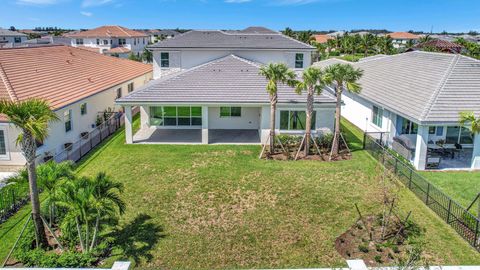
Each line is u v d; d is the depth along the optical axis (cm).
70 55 3622
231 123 2952
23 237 1370
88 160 2258
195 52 3381
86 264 1236
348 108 3316
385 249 1346
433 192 1680
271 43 3481
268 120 2559
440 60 2673
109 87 3141
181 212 1631
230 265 1274
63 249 1312
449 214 1524
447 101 2162
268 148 2475
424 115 2066
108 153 2381
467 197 1769
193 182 1933
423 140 2094
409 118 2153
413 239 1416
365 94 2839
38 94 2297
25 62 2752
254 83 2659
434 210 1642
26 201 1703
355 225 1512
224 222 1550
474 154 2123
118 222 1527
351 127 3089
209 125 2948
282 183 1928
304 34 10706
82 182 1277
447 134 2450
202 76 2714
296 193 1814
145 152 2397
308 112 2278
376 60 3634
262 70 2280
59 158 2262
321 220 1563
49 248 1345
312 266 1267
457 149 2342
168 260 1298
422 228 1497
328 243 1395
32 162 1248
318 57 8438
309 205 1695
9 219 1544
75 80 2934
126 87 3738
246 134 2820
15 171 2027
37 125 1176
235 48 3350
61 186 1270
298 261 1294
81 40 8981
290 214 1614
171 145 2539
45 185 1343
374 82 3017
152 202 1719
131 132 2573
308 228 1502
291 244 1392
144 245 1380
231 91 2580
